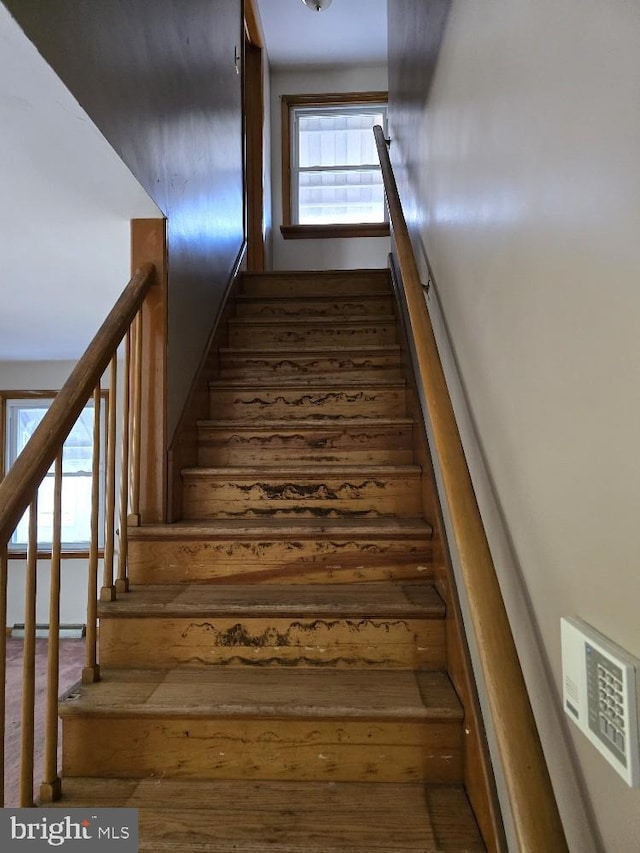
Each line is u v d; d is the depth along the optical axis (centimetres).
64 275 222
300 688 132
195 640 145
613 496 55
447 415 108
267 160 430
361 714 122
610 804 57
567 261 64
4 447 413
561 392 67
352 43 425
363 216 462
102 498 395
